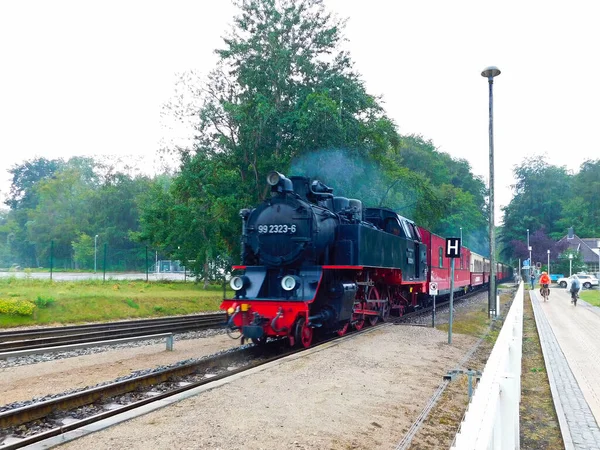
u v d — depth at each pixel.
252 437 5.47
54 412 6.82
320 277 11.88
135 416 6.05
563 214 84.69
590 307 25.86
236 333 15.64
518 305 9.05
